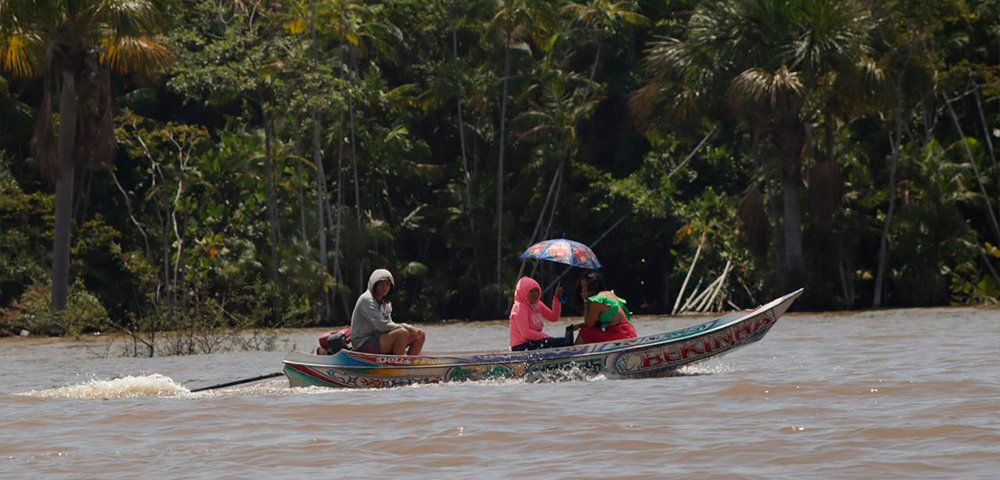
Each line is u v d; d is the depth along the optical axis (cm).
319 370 3794
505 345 6631
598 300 4044
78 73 9194
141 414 3023
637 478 2025
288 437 2562
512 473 2098
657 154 12319
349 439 2506
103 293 11225
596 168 12669
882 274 11038
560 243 4172
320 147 11656
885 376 3569
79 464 2283
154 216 11750
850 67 10094
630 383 3631
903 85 10825
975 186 11656
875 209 11750
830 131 10650
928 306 11000
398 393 3459
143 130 11056
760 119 10381
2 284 10638
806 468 2064
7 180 10725
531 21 11681
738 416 2720
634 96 10812
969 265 11106
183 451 2412
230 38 10719
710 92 10588
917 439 2317
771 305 4053
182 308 7006
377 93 11819
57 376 4884
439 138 13038
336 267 11262
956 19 10962
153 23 8800
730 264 11469
